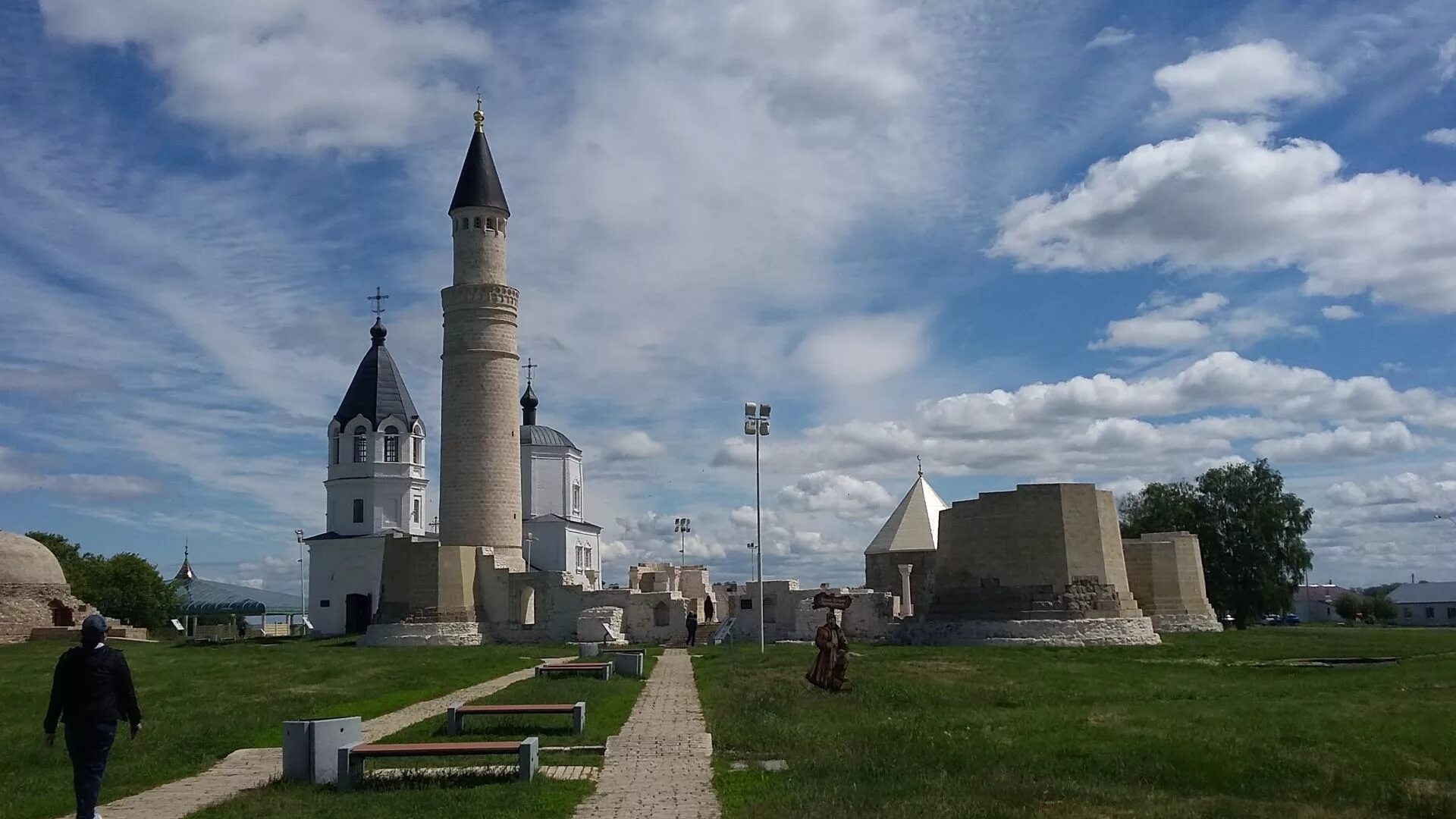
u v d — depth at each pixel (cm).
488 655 5100
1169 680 3344
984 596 5547
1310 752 1898
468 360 6988
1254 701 2681
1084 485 5475
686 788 1722
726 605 8562
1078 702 2795
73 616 7819
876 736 2167
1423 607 14838
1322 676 3400
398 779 1775
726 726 2369
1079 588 5347
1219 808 1547
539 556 9631
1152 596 6350
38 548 7862
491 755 1956
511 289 7112
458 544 6912
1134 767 1823
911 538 7569
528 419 10325
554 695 3034
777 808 1515
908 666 3844
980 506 5631
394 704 2941
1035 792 1633
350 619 8956
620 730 2394
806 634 6512
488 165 7181
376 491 9138
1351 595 15775
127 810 1619
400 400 9394
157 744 2178
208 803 1656
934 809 1512
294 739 1806
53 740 1542
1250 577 8862
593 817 1516
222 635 8925
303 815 1520
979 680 3322
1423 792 1619
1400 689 2859
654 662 4712
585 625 6581
